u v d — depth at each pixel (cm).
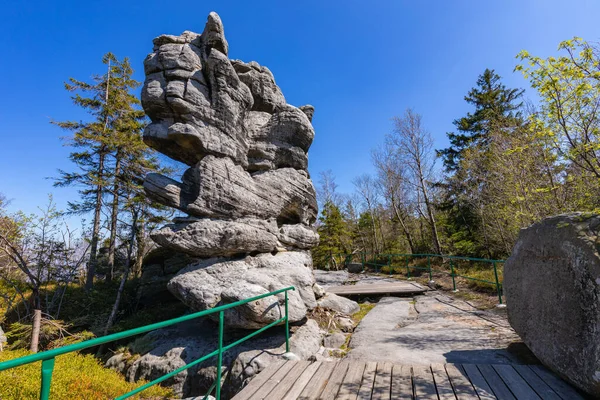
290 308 663
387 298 1041
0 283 1334
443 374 403
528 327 448
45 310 1262
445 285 1137
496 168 1157
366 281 1429
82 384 633
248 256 839
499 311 742
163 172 1844
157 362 657
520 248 491
